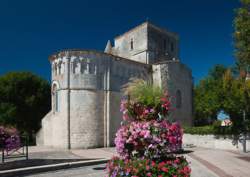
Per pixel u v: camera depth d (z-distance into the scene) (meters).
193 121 33.53
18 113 30.36
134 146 5.99
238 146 20.48
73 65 23.34
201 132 23.56
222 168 12.62
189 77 33.69
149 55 32.59
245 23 15.20
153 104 6.33
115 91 25.14
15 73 32.06
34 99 31.34
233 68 19.77
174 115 29.36
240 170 12.11
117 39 37.91
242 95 18.61
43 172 12.07
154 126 5.89
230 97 18.98
